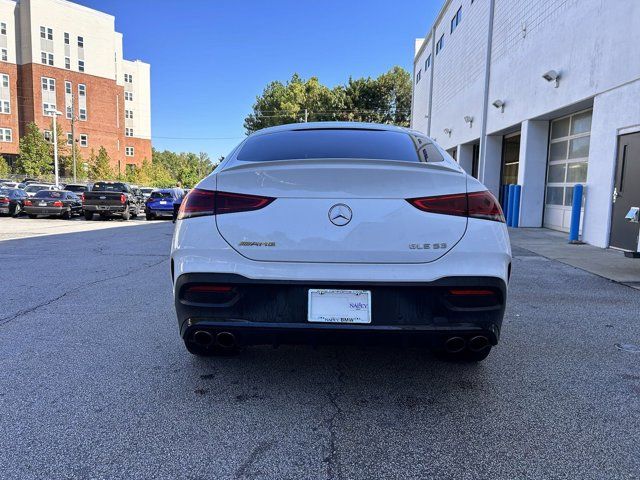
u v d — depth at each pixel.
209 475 2.14
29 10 49.78
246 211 2.58
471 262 2.55
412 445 2.40
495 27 16.45
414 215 2.53
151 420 2.62
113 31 57.84
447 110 24.25
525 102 13.74
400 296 2.53
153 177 62.78
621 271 7.02
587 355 3.66
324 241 2.53
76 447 2.35
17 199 21.34
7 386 3.04
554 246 9.82
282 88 60.75
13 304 5.12
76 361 3.48
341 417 2.68
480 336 2.60
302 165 2.58
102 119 57.06
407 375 3.28
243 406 2.80
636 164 8.60
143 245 10.52
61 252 9.26
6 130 50.38
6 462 2.22
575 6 10.84
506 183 17.42
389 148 3.17
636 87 8.58
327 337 2.55
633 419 2.67
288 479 2.12
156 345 3.83
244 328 2.57
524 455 2.31
